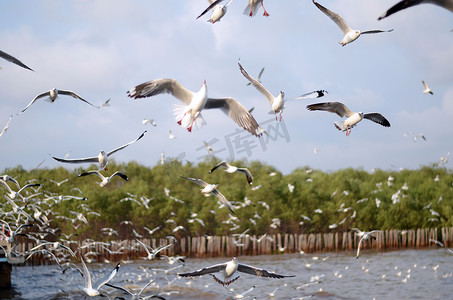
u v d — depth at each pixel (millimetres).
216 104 12320
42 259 46250
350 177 74938
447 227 65125
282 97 12430
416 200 67500
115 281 34250
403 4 6734
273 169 67188
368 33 12188
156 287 31391
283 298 29062
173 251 54844
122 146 15164
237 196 60312
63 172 57750
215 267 13117
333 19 12367
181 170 63844
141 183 60125
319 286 32406
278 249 59031
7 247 31047
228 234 57719
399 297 29531
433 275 36875
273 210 59500
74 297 29656
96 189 57250
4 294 30500
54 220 50000
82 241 50250
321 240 60656
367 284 33469
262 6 11711
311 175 71562
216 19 11859
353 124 13680
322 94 11633
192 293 29969
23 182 51438
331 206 61844
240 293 30125
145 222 55281
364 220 62469
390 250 60625
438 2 6801
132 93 11422
